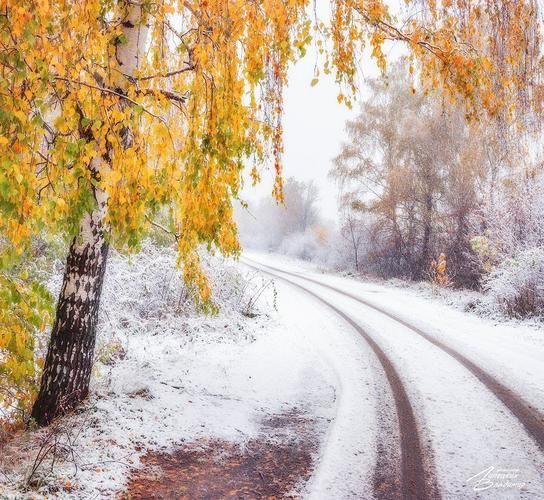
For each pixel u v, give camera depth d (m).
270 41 4.70
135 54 5.04
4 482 4.17
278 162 5.47
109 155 4.64
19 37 3.45
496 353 9.71
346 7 5.15
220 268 12.70
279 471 5.08
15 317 4.75
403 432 5.91
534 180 15.49
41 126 3.72
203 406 6.61
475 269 19.50
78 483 4.31
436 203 24.81
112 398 6.22
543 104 7.32
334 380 8.21
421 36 5.58
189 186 4.64
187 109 4.83
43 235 8.33
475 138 19.91
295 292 18.77
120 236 4.46
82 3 3.61
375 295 19.19
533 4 6.11
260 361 9.11
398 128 27.22
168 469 4.91
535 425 6.09
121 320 10.41
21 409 5.66
